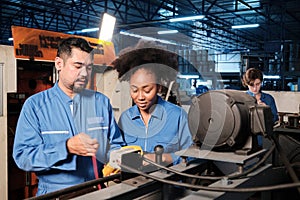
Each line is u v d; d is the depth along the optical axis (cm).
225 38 1151
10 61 227
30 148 110
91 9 741
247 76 245
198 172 82
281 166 95
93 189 86
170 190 75
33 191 252
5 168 231
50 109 115
